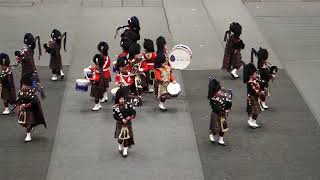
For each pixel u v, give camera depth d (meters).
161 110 22.14
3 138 20.00
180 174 17.92
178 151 19.30
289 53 27.94
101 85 21.81
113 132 20.53
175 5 34.91
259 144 19.77
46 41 28.77
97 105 22.08
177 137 20.23
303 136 20.31
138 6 34.78
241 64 24.77
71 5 34.78
